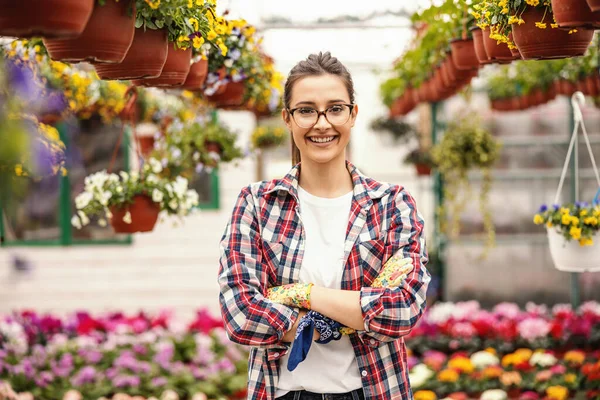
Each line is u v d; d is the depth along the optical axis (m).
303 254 1.92
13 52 2.55
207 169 4.95
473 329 5.77
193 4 2.38
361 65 6.84
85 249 7.55
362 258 1.91
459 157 6.34
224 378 5.14
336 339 1.85
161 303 7.60
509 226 7.52
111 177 3.80
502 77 6.47
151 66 2.19
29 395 4.39
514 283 7.50
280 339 1.84
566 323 5.77
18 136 1.22
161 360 5.09
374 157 8.47
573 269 3.46
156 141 4.93
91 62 2.03
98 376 4.88
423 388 4.88
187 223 7.62
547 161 7.49
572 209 3.49
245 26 3.75
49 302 7.50
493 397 4.55
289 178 1.98
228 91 3.91
